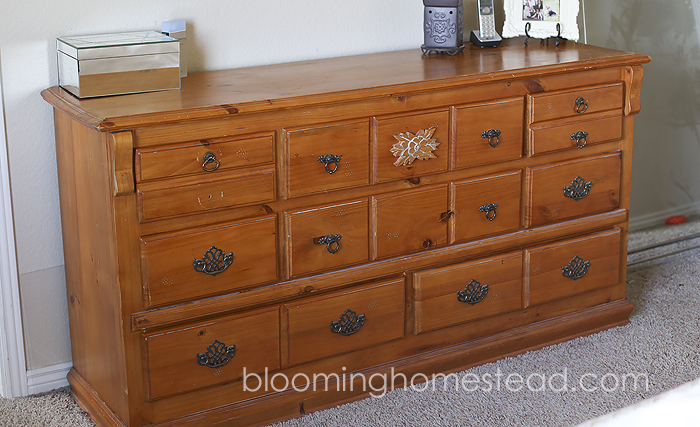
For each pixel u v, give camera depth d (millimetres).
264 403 1911
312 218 1860
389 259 2004
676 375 2146
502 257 2160
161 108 1661
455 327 2162
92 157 1695
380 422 1941
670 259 2988
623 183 2344
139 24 2031
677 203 2994
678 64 2852
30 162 1970
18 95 1916
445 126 1974
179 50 1852
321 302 1917
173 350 1759
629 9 2713
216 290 1783
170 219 1702
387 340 2045
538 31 2422
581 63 2127
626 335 2391
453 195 2043
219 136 1705
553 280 2273
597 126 2217
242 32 2176
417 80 1924
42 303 2076
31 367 2100
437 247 2070
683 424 956
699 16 2848
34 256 2031
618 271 2404
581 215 2281
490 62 2158
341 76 2002
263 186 1778
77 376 2076
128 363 1731
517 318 2268
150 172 1636
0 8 1846
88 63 1749
